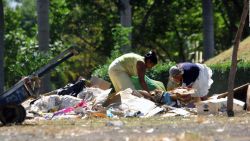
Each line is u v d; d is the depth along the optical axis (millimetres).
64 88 29625
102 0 80500
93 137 17719
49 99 27656
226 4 83438
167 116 25484
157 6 81562
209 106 26172
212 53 67188
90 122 23156
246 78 41344
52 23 84188
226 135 17688
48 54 51844
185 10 86500
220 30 92812
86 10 81750
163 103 27484
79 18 82750
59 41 77188
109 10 80688
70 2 83312
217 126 20344
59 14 83688
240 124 21000
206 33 67000
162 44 89812
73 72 78688
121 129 19875
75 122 23344
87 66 80688
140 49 82625
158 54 90812
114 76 29281
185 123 21797
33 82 23375
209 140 16578
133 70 29172
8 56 88000
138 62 28781
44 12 52781
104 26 80438
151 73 42625
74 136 18078
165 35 86562
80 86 29469
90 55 81375
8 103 23266
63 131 19406
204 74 28562
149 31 83312
